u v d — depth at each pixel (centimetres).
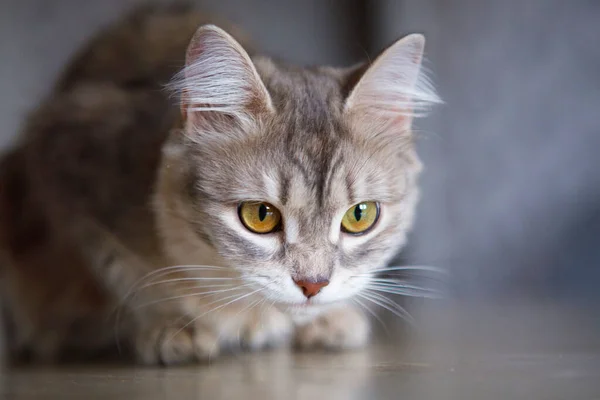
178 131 50
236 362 50
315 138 48
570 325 60
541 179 75
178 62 54
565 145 75
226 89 48
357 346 54
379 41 79
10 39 76
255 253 47
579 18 74
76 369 50
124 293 53
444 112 75
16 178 58
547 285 75
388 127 50
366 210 49
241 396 41
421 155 74
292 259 47
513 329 59
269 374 46
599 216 74
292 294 47
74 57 66
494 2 75
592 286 74
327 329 53
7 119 75
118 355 55
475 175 75
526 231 75
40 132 57
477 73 75
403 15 77
